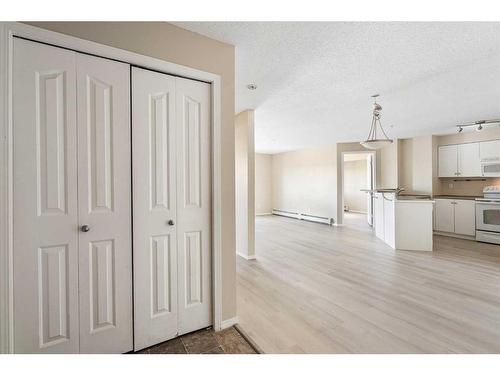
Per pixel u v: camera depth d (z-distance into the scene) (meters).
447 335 1.87
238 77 2.59
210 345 1.76
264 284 2.85
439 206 5.47
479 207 4.82
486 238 4.71
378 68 2.40
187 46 1.81
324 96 3.15
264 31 1.84
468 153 5.22
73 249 1.48
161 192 1.76
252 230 3.83
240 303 2.40
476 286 2.75
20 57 1.34
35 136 1.38
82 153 1.50
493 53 2.12
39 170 1.39
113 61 1.58
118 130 1.60
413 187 5.99
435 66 2.35
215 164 1.94
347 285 2.81
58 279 1.44
